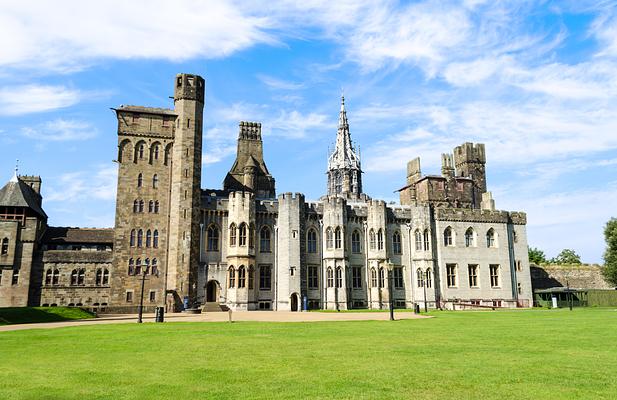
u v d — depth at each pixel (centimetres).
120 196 6212
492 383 1311
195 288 6041
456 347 2008
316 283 6569
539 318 3828
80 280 6175
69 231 6750
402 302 6844
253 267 6238
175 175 6325
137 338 2450
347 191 10231
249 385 1313
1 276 5903
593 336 2378
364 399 1159
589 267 8700
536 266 8338
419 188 8844
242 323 3488
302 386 1295
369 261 6825
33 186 7581
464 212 7362
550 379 1354
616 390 1233
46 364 1672
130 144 6375
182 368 1571
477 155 9544
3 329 3106
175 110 6581
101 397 1203
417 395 1191
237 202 6316
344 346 2073
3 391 1273
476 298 7119
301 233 6525
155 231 6234
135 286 6028
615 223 7850
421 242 7006
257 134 8181
